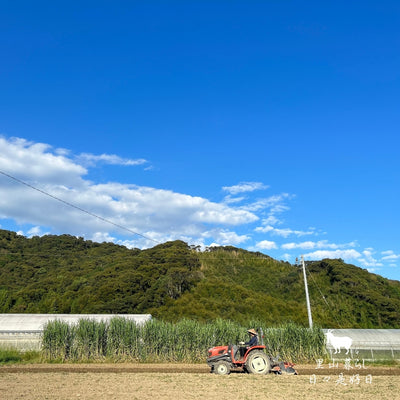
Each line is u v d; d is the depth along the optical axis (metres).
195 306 50.94
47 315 33.75
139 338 23.88
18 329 31.03
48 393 12.70
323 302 56.53
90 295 52.94
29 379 15.85
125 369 19.55
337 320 51.31
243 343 18.09
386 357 25.19
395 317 51.25
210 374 17.19
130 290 53.66
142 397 12.03
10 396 12.16
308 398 11.93
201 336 23.78
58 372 18.20
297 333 23.69
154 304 50.94
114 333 23.84
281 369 17.59
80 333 23.62
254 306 52.25
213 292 56.09
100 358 23.42
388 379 16.17
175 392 12.86
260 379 15.68
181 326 24.25
